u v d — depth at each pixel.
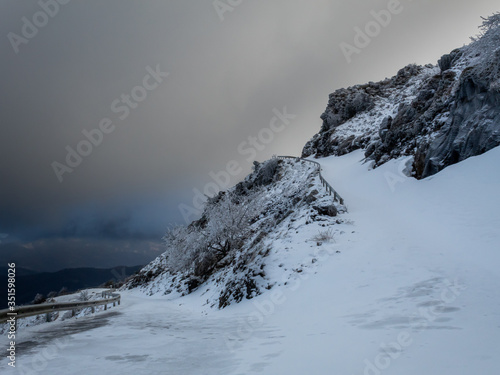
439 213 14.64
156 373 4.93
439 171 20.27
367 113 63.12
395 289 8.43
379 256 11.83
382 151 32.53
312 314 8.44
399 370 4.05
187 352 6.21
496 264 8.27
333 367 4.47
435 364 4.05
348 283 10.20
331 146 57.53
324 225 17.94
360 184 28.58
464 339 4.70
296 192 34.25
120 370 5.14
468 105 20.08
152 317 13.38
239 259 22.59
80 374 5.00
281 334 7.03
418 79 65.12
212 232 30.25
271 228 26.28
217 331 8.46
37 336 8.34
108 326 10.18
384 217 17.30
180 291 31.62
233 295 14.95
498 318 5.30
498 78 17.97
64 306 12.38
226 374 4.72
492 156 16.81
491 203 12.98
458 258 9.52
